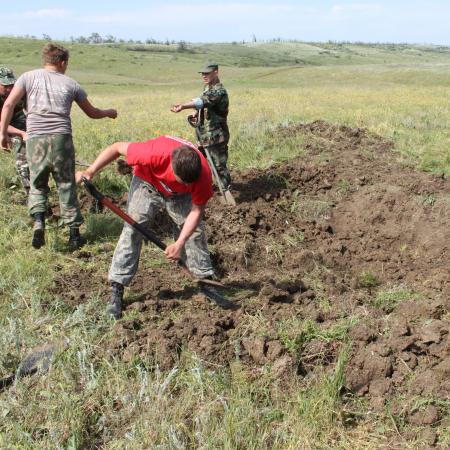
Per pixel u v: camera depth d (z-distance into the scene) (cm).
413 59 16525
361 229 649
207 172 396
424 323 424
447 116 1172
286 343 395
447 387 361
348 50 19562
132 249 442
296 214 682
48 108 531
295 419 339
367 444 329
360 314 438
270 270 550
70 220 550
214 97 661
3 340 398
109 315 433
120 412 342
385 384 366
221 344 400
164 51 12838
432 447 325
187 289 490
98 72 6569
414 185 682
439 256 579
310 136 912
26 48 7869
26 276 495
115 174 734
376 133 955
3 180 691
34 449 317
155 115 1343
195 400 350
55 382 365
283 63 13638
